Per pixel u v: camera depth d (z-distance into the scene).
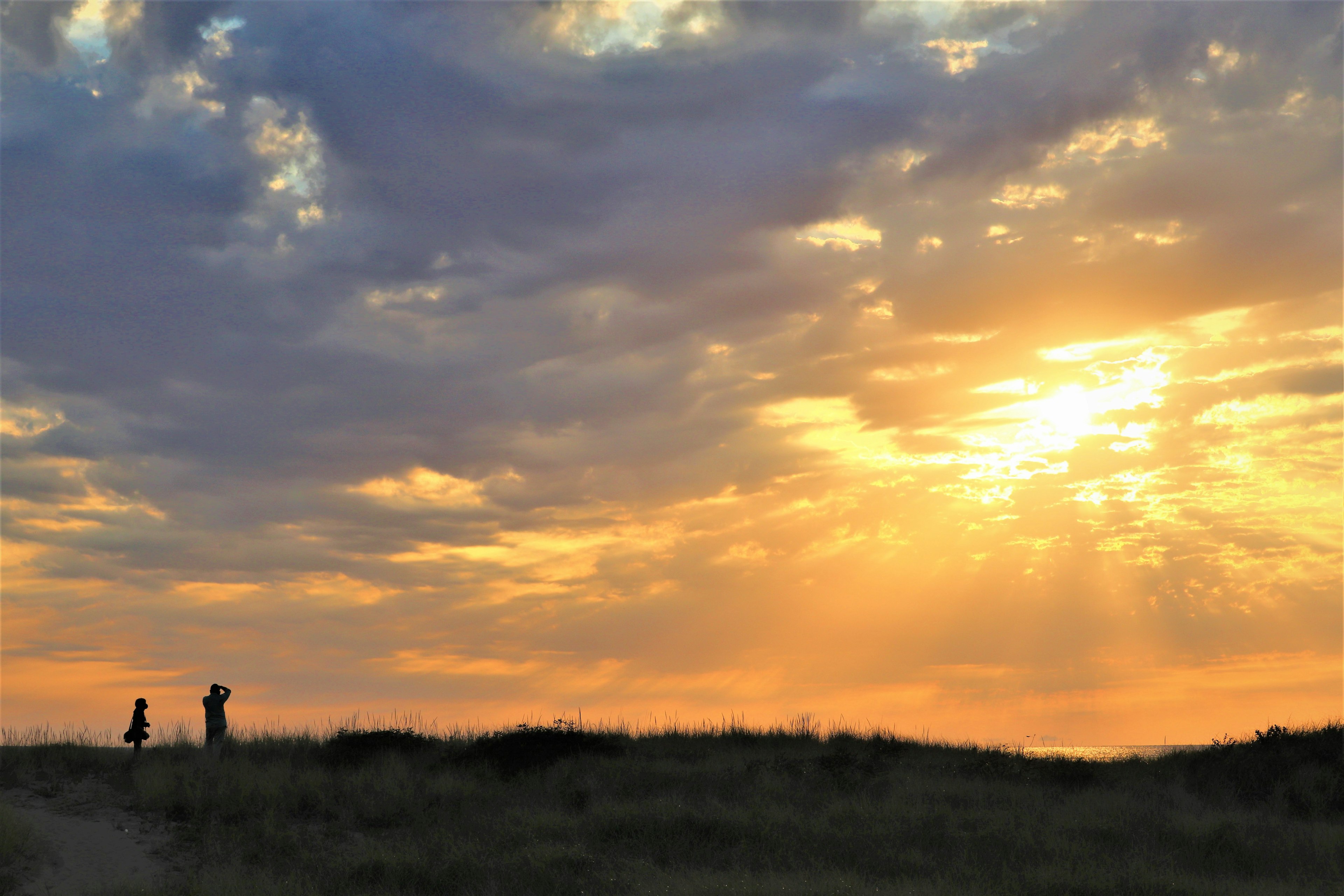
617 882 13.84
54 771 19.64
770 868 14.48
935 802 20.23
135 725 21.80
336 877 14.69
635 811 18.14
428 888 14.12
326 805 18.88
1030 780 22.95
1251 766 21.67
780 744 28.55
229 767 20.42
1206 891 13.11
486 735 24.83
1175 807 20.27
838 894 12.78
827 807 19.33
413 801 19.56
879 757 25.48
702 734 29.91
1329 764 20.94
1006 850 15.98
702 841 16.52
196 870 15.49
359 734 24.20
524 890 13.71
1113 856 15.41
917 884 13.48
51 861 15.22
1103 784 22.64
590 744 24.72
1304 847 16.09
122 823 17.22
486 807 19.45
